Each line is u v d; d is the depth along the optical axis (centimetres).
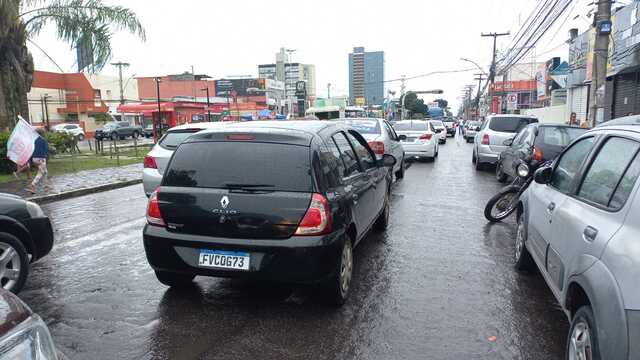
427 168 1678
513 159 1162
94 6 1667
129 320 446
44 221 532
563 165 465
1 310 230
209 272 438
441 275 566
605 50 1438
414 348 396
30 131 1207
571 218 366
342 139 560
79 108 5494
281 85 9400
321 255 421
